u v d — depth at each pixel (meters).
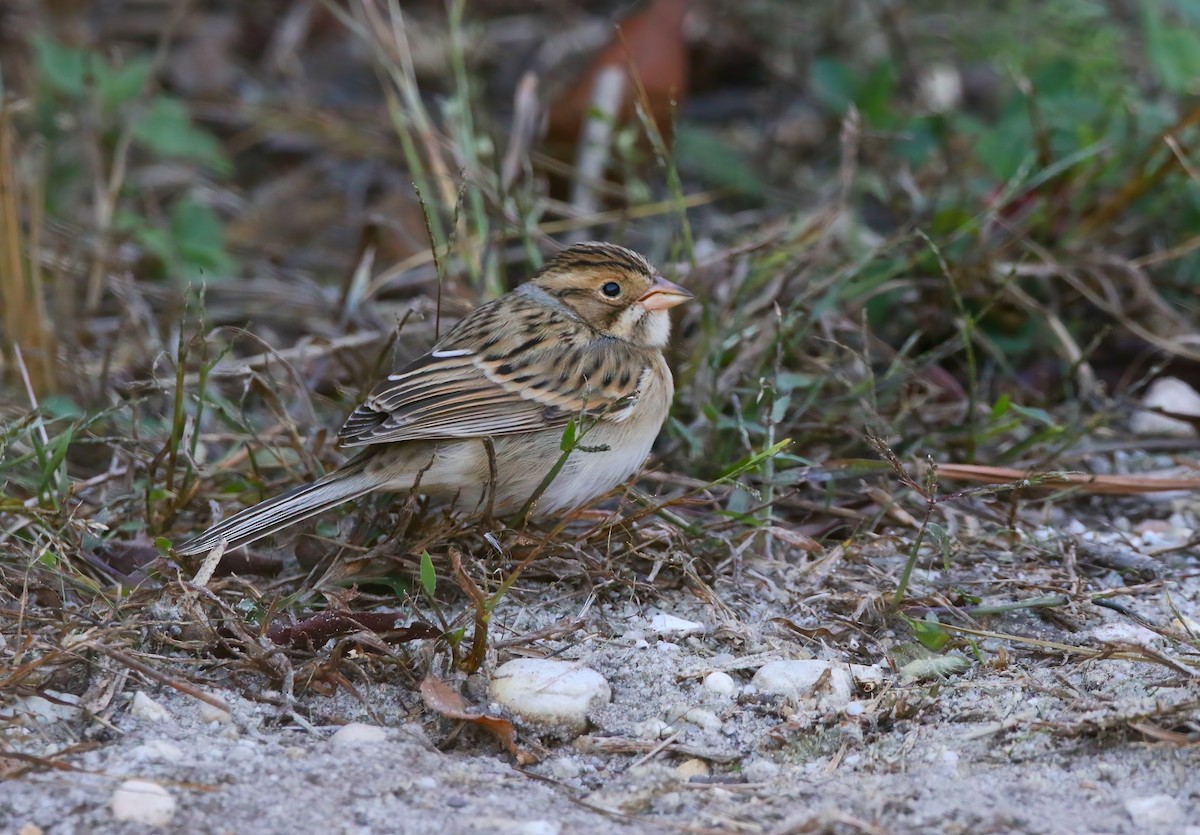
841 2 17.66
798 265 12.04
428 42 18.22
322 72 18.28
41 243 13.39
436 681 7.79
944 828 6.62
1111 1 16.33
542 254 13.30
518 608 8.87
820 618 8.86
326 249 15.32
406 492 9.38
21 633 7.90
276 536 9.70
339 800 6.80
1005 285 11.12
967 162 14.26
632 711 7.88
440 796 6.93
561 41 18.11
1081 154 12.10
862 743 7.59
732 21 17.84
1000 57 15.27
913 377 11.69
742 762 7.48
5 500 9.31
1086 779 7.11
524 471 9.28
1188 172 12.12
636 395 9.43
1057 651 8.43
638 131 14.48
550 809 6.91
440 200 13.17
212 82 17.67
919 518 10.27
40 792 6.70
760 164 16.08
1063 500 10.74
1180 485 10.20
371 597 8.77
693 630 8.66
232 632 8.17
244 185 16.59
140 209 15.56
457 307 11.97
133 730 7.39
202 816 6.61
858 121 13.13
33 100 14.88
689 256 11.91
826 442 11.02
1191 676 7.74
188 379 11.48
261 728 7.55
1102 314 12.69
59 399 10.92
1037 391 12.20
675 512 10.02
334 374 12.18
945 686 8.09
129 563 9.18
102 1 18.77
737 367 11.15
